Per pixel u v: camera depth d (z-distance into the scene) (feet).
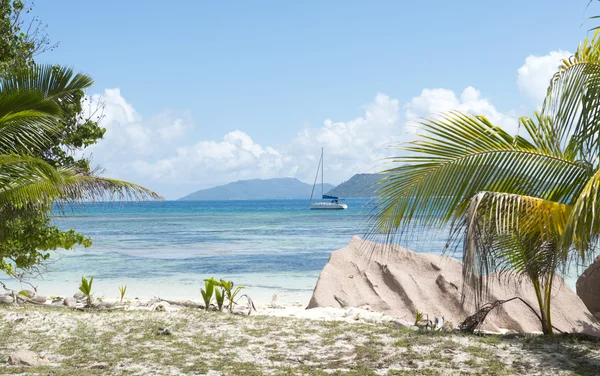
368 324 29.94
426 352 22.97
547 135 22.18
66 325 29.19
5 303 40.63
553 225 20.22
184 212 368.27
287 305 47.93
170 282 63.41
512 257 26.08
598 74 19.83
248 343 25.20
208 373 20.40
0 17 42.09
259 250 102.01
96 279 65.87
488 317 36.45
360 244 45.96
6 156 25.67
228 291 37.50
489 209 20.88
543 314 27.12
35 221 41.86
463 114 22.06
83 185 30.63
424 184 22.53
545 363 20.90
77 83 33.83
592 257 21.09
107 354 23.29
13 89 31.24
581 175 21.72
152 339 25.88
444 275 41.24
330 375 19.99
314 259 86.53
